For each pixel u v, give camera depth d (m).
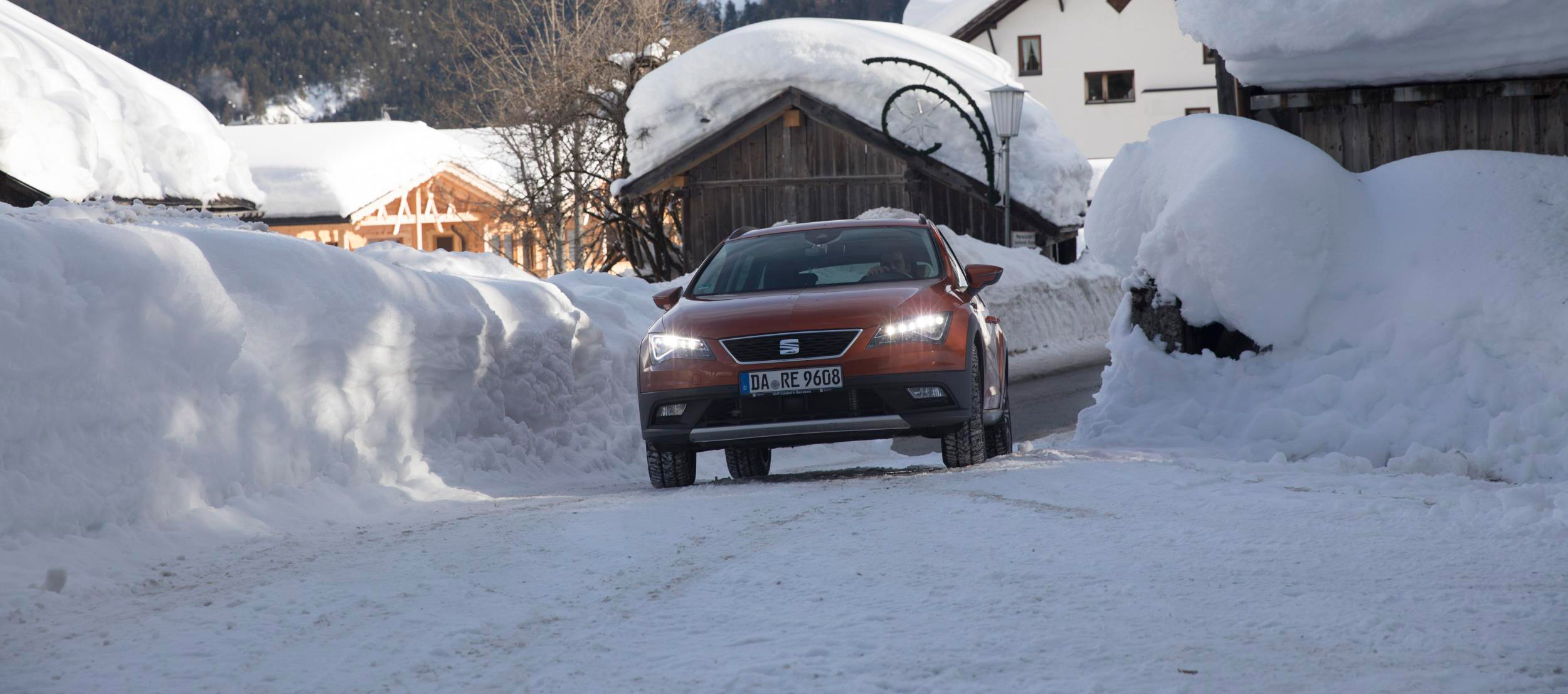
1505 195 35.69
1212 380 36.25
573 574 18.70
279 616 16.42
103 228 23.50
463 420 32.97
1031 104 108.44
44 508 20.05
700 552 20.16
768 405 28.70
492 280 39.44
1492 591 15.93
